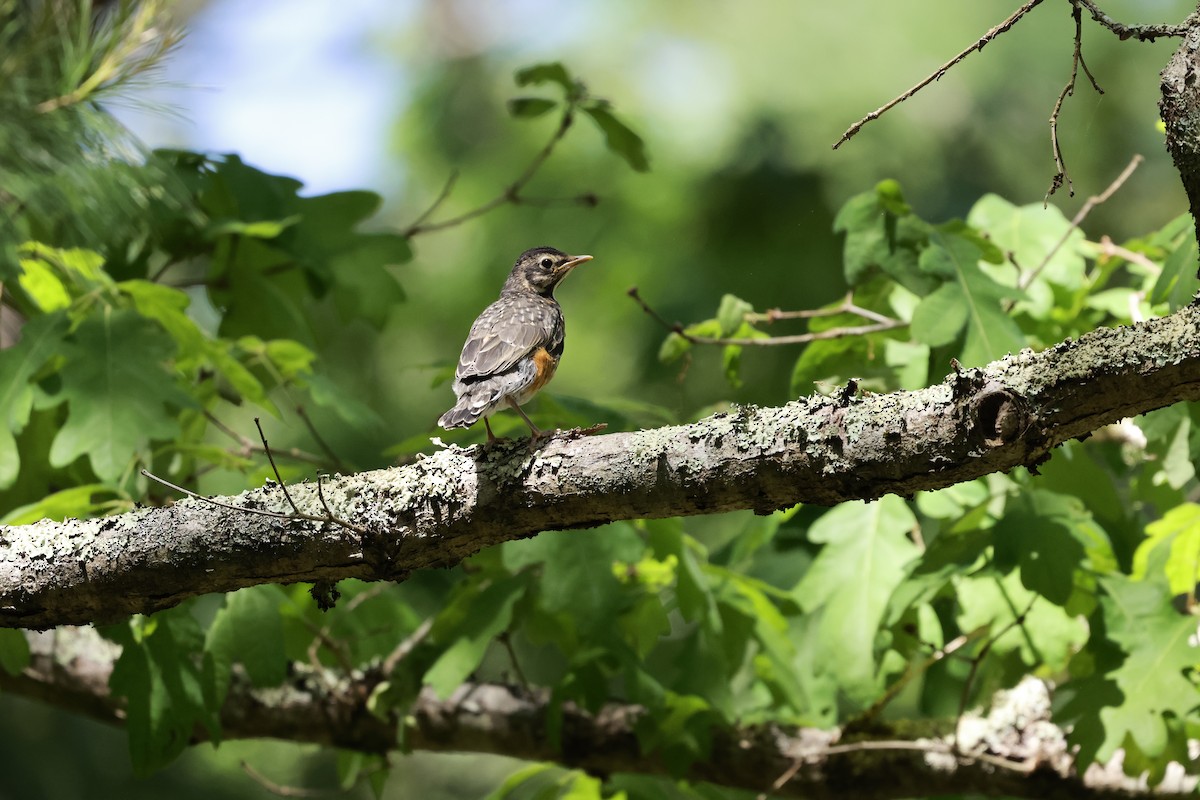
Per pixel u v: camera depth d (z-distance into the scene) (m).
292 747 19.42
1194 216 5.96
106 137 8.02
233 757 18.19
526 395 9.55
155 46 8.15
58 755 16.34
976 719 9.97
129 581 6.86
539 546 9.05
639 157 12.44
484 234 20.22
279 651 8.95
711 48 19.05
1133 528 9.70
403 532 6.58
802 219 17.42
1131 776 9.12
